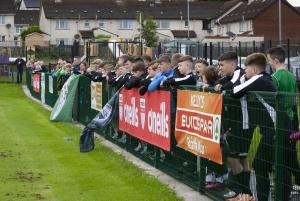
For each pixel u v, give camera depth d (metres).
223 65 8.05
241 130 7.08
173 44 43.12
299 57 24.69
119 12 84.38
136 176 9.83
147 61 12.38
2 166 10.82
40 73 28.03
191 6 85.94
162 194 8.49
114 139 13.67
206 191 8.36
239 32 71.38
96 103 15.34
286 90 7.71
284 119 6.12
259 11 68.44
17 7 112.25
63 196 8.49
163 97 9.70
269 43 24.64
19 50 51.47
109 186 9.13
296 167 6.00
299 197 6.07
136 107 11.36
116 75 13.33
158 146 10.07
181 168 9.33
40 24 87.81
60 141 14.17
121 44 38.69
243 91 6.89
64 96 18.55
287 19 68.69
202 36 83.94
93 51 35.22
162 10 84.81
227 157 7.46
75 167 10.74
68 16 83.19
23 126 17.55
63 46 49.88
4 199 8.29
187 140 8.74
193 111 8.44
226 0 92.88
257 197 6.81
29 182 9.44
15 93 33.72
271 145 6.44
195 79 9.21
